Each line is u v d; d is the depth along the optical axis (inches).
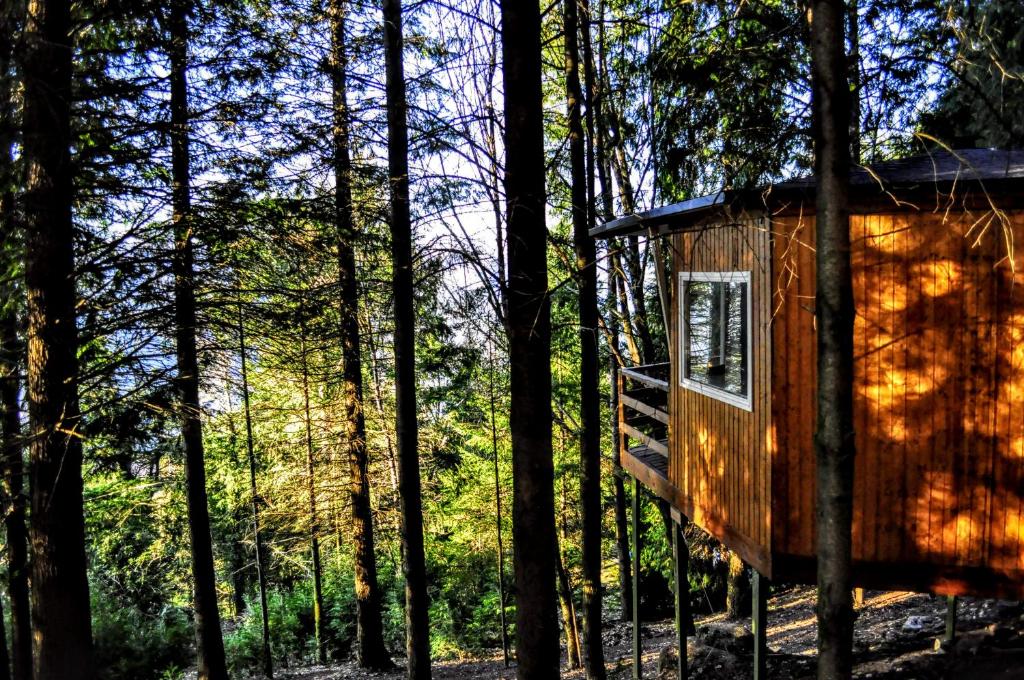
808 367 263.6
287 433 721.6
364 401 692.1
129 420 314.2
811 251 258.4
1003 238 243.8
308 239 353.4
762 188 240.7
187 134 338.3
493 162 240.4
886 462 263.3
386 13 369.4
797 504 268.4
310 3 388.5
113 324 302.5
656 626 749.3
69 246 270.2
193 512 461.4
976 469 254.1
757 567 282.7
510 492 807.1
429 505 828.6
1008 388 249.0
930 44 276.8
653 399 507.2
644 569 828.0
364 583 660.1
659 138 273.0
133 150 314.0
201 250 343.3
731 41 248.8
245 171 343.9
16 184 263.9
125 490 687.1
